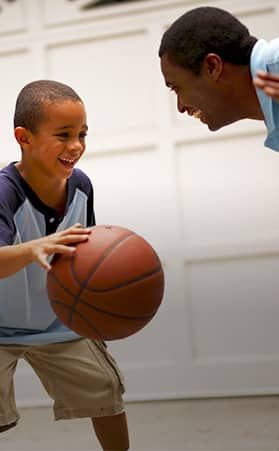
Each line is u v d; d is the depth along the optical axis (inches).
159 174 162.6
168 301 161.5
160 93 162.1
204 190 161.2
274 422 129.6
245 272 159.3
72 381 95.7
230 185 160.1
